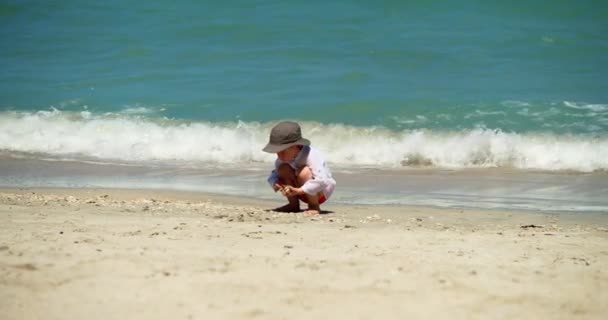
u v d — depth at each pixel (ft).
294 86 226.17
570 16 280.92
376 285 58.18
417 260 66.49
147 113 208.85
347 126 190.80
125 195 128.67
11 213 94.07
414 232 84.74
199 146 185.68
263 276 59.88
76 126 201.36
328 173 103.71
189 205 112.57
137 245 70.59
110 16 300.40
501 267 65.10
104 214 95.86
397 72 236.02
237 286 57.31
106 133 196.85
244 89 225.97
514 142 172.96
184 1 310.04
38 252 66.59
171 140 189.47
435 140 179.01
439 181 149.59
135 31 284.82
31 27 295.48
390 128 188.14
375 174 158.30
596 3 284.20
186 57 259.60
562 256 71.31
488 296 56.75
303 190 101.50
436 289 57.72
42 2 317.83
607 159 164.86
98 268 61.52
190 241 73.87
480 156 171.12
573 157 166.50
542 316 53.62
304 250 70.54
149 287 57.00
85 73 249.75
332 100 211.41
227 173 158.71
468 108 198.90
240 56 257.96
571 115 190.60
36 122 204.33
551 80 221.87
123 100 220.84
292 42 267.59
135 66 254.27
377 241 77.36
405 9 293.84
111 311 52.60
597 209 120.16
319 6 299.79
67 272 60.54
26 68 256.32
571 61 240.32
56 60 264.52
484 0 295.28
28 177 155.12
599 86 214.48
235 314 51.96
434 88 217.77
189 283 57.88
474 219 107.45
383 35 269.85
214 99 218.38
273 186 104.58
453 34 268.21
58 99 223.10
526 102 201.57
